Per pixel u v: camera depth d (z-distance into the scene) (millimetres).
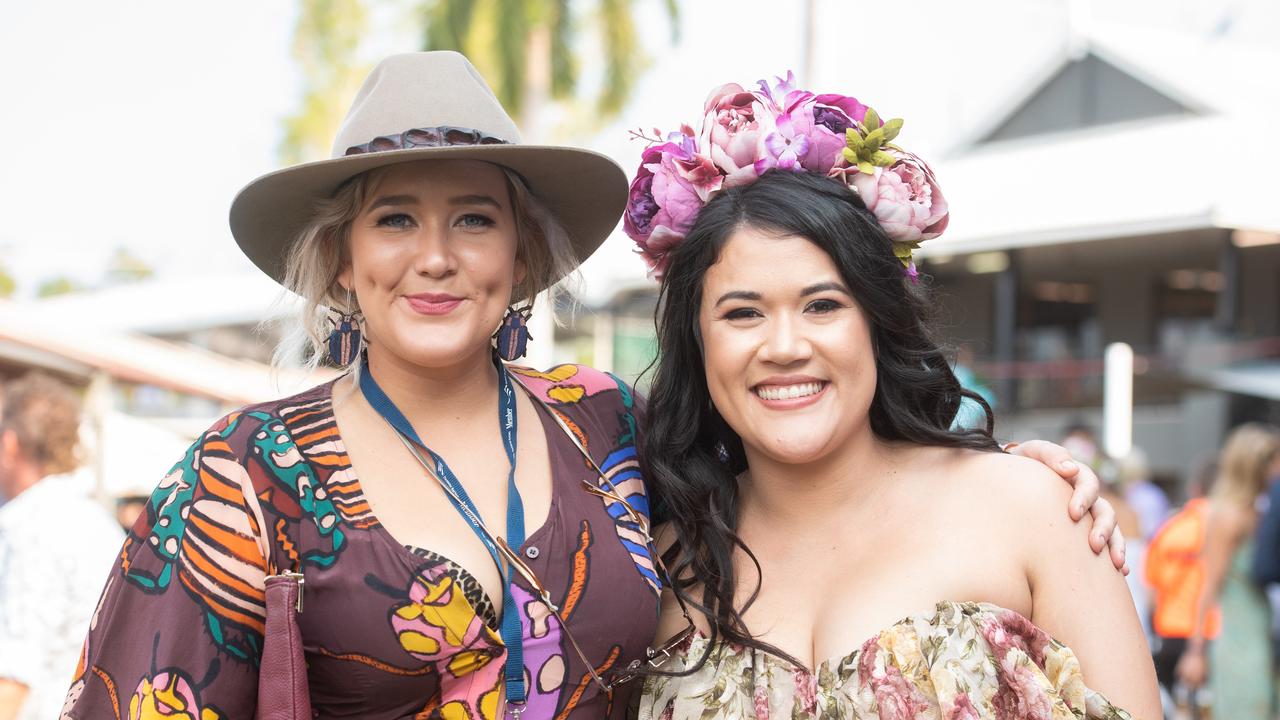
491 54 15352
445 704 1779
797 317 1972
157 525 1775
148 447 7879
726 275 2004
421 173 1833
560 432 2053
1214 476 6387
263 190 1888
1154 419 13078
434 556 1776
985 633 1870
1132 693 1881
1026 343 13844
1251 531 5457
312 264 1936
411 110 1862
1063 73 14211
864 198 2045
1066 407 12523
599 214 2176
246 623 1756
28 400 3328
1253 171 9602
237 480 1776
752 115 2109
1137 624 1934
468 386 1974
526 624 1823
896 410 2123
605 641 1893
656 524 2215
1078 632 1917
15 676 3000
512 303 2143
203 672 1716
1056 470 2043
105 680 1742
